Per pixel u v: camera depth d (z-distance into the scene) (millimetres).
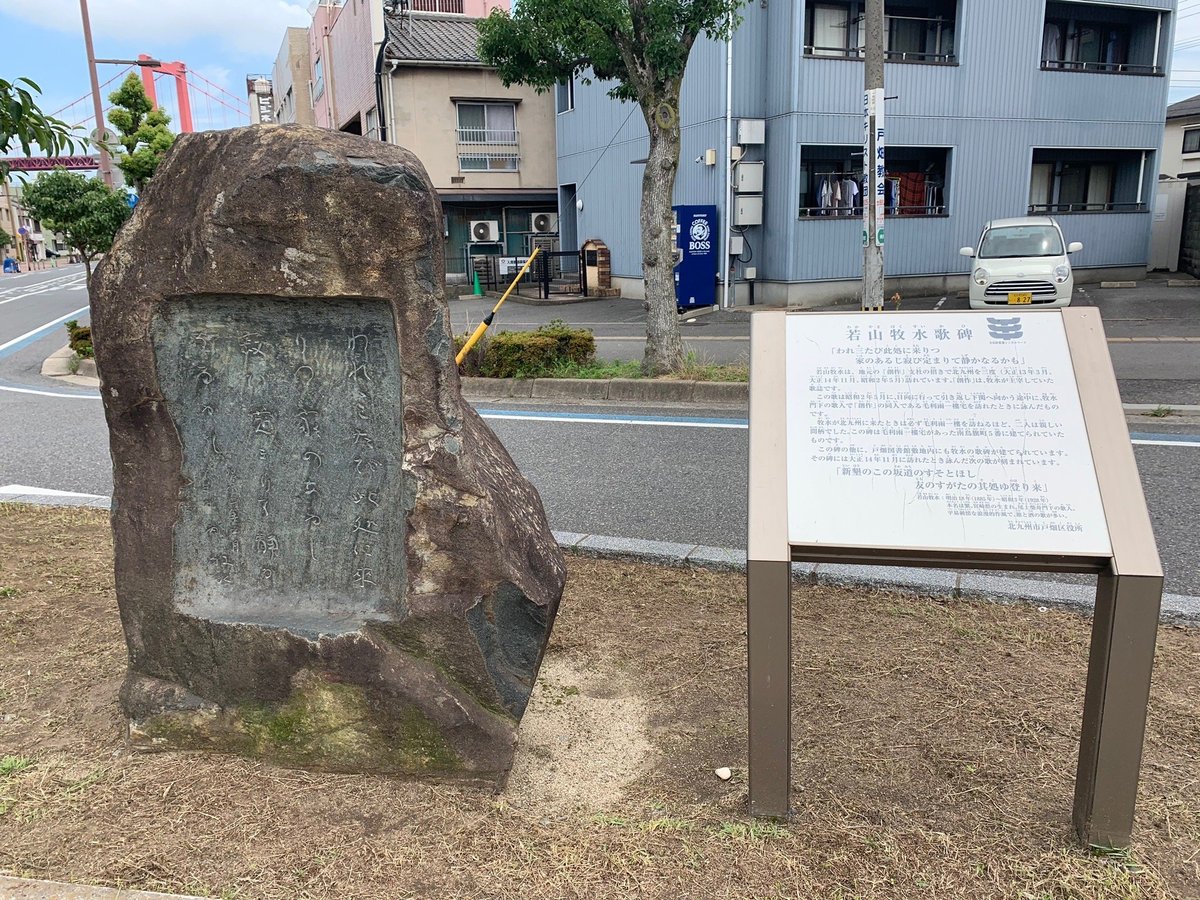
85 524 5371
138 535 2861
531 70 9734
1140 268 19797
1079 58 19375
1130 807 2314
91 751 2908
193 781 2734
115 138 20531
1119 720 2248
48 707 3184
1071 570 2252
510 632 2752
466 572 2670
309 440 2801
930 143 17453
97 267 2775
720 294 17609
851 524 2320
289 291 2572
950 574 4223
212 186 2562
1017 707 3129
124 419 2822
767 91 16891
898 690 3266
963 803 2604
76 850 2420
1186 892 2238
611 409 9148
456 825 2541
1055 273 13523
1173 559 4613
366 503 2783
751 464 2428
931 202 18312
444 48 22484
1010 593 4012
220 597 2896
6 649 3623
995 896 2223
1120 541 2189
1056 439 2322
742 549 4809
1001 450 2334
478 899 2246
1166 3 18547
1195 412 8172
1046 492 2271
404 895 2262
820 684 3314
